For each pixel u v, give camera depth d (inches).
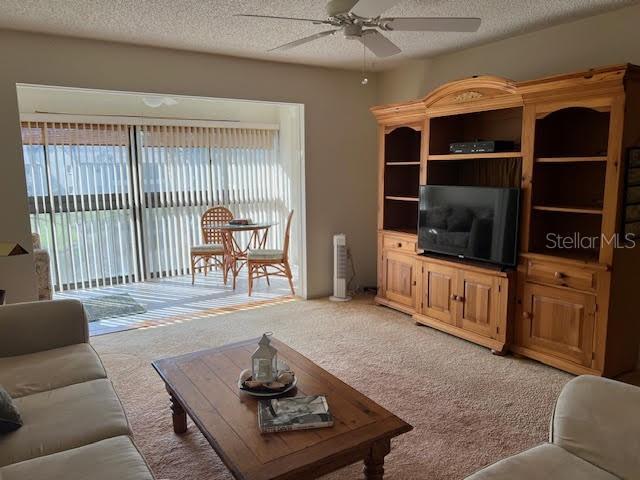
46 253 163.6
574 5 123.9
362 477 86.5
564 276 126.0
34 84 141.6
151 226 243.0
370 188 215.3
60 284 221.9
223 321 176.2
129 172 234.5
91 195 225.9
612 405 64.2
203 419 75.3
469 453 92.8
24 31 138.3
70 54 145.4
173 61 161.8
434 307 163.3
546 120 133.8
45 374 90.4
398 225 193.5
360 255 217.0
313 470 65.1
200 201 254.4
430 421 104.4
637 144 115.6
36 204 213.5
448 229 157.3
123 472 61.1
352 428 72.2
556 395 115.6
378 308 190.4
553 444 66.9
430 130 164.4
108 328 169.8
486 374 128.1
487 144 145.7
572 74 116.4
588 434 64.0
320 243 205.2
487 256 145.2
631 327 125.6
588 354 122.4
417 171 194.7
